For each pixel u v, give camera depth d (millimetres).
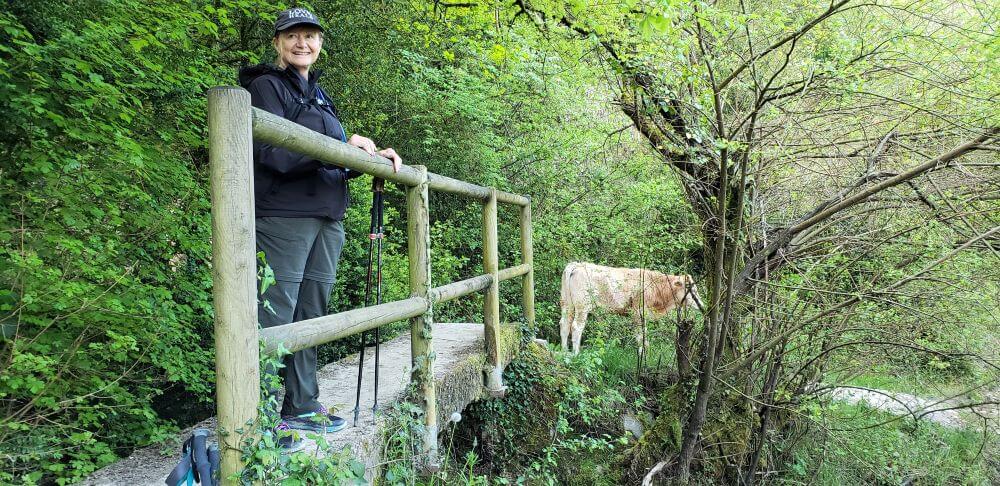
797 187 5125
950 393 5254
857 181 4641
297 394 2484
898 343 4703
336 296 6320
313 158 2109
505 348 4746
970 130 4059
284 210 2275
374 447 2525
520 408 5152
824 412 5375
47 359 3037
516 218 9617
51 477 3303
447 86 8633
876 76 4664
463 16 6066
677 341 5543
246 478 1691
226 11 4723
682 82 4461
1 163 3420
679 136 4898
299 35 2359
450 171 9117
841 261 5055
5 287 3264
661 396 5918
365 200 6820
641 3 3871
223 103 1621
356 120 7934
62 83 3453
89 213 3748
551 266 8773
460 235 8648
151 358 3928
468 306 7863
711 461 5281
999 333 4754
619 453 5543
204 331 5086
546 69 7293
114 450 3750
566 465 5223
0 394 3025
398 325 6148
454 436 5020
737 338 5391
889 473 5441
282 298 2301
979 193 4410
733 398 5344
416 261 3027
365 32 7160
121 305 3539
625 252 8289
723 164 4500
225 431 1673
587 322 8188
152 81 4312
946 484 5469
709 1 4645
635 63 4445
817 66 4379
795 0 4516
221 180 1628
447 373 3508
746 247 5281
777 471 5500
